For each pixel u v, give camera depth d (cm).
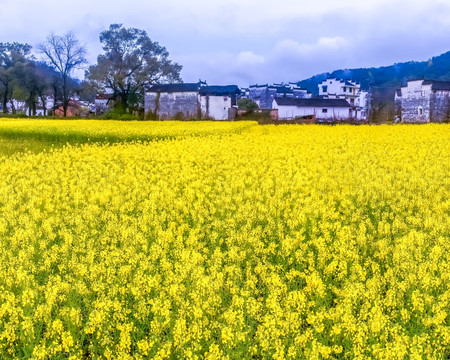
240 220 1152
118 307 675
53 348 612
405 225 1073
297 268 890
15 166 2108
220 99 8256
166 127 4591
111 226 1066
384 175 1734
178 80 9294
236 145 2872
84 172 1920
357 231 1049
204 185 1620
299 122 6650
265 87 11938
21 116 9088
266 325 611
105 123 5678
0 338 625
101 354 654
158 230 1041
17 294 770
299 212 1155
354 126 4894
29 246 931
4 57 11744
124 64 8869
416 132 3788
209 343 638
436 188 1498
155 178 1814
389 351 552
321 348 569
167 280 760
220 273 760
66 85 10188
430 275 774
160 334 666
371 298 700
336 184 1560
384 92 16650
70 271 875
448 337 603
